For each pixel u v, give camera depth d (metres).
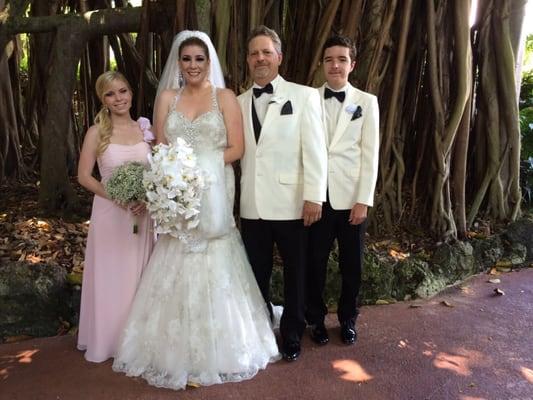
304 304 2.77
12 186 4.88
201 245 2.51
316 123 2.48
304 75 3.83
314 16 3.78
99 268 2.61
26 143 5.54
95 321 2.64
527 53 6.86
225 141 2.50
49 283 3.02
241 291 2.61
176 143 2.33
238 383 2.49
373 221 4.06
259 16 3.54
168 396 2.38
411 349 2.84
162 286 2.54
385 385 2.50
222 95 2.49
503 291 3.67
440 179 4.00
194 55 2.38
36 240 3.54
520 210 4.50
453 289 3.72
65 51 3.93
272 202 2.53
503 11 4.10
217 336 2.50
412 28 4.00
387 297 3.52
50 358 2.71
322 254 2.77
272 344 2.70
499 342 2.93
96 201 2.63
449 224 4.04
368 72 3.73
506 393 2.44
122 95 2.55
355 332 2.93
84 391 2.41
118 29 3.95
